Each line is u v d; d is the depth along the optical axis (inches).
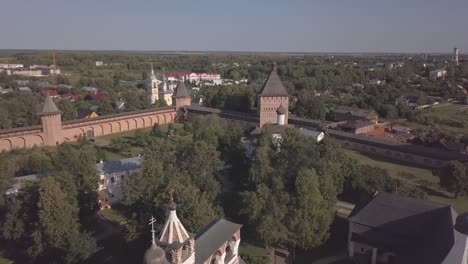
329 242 2965.1
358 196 3494.1
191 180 3068.4
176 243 1630.2
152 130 6309.1
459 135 6535.4
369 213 2645.2
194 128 6195.9
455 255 1870.1
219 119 6446.9
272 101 6117.1
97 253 2714.1
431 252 2080.5
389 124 7642.7
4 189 3233.3
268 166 3149.6
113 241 2938.0
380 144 5334.6
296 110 7623.0
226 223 2213.3
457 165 3759.8
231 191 3597.4
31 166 4013.3
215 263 2025.1
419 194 3260.3
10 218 2694.4
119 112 7770.7
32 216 2689.5
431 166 4837.6
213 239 2023.9
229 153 4190.5
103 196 3602.4
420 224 2468.0
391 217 2568.9
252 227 2878.9
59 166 3420.3
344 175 3467.0
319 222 2728.8
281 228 2691.9
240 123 6850.4
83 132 6333.7
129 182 2755.9
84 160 3223.4
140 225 2536.9
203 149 3267.7
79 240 2497.5
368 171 3511.3
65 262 2468.0
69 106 7170.3
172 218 1689.2
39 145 5679.1
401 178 4375.0
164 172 2940.5
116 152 5423.2
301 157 3127.5
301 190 2736.2
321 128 5949.8
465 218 1844.2
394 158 5206.7
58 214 2514.8
